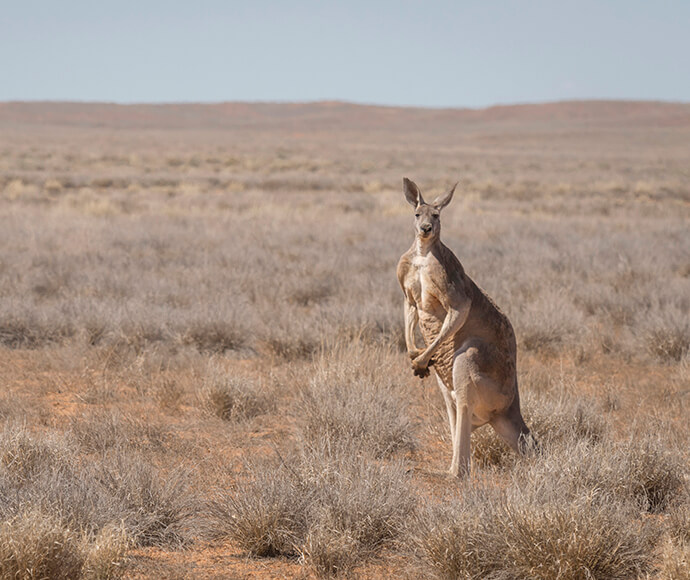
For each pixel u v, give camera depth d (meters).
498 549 19.09
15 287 59.12
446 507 20.33
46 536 17.23
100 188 167.25
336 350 40.44
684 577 18.22
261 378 38.81
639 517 22.58
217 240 88.75
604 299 61.12
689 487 24.02
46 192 151.50
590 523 18.89
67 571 17.28
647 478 24.19
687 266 78.62
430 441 31.44
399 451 29.48
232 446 29.89
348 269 73.44
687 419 33.66
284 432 31.94
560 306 54.22
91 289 59.59
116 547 18.06
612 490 22.39
